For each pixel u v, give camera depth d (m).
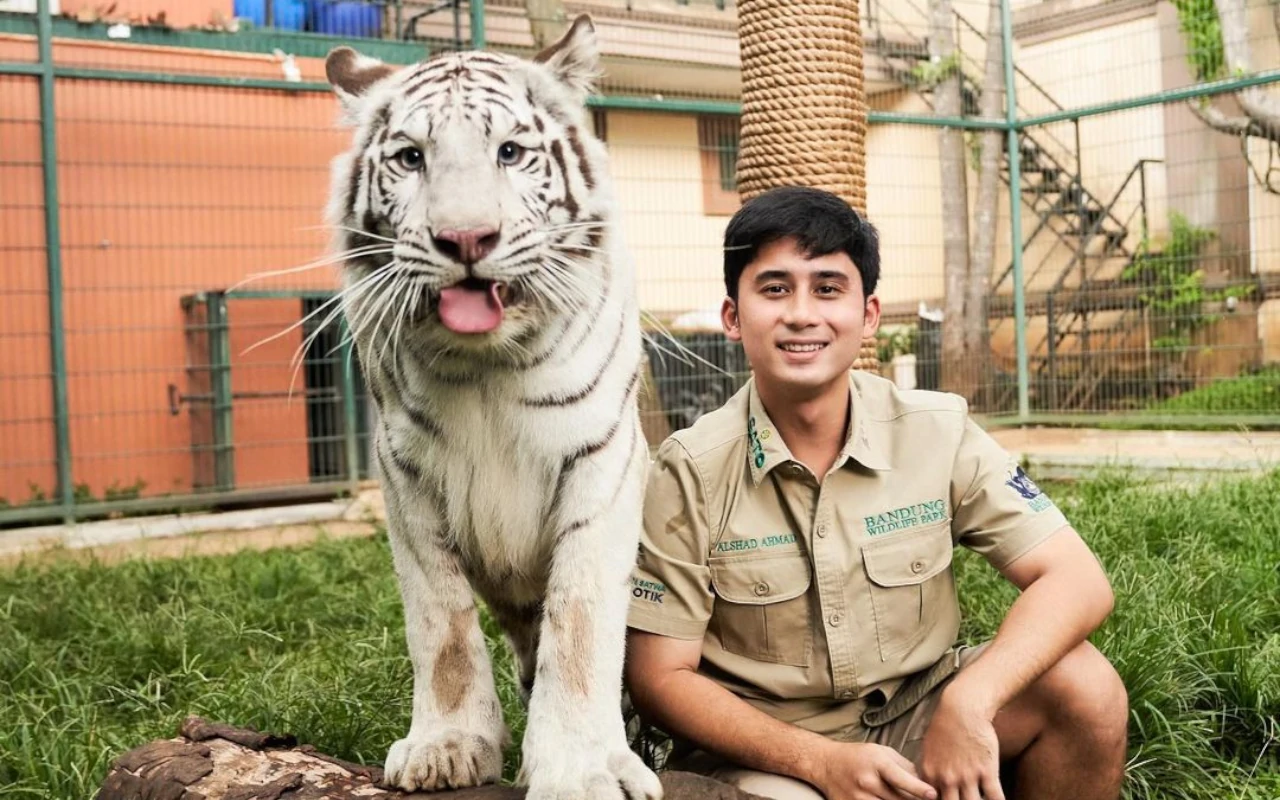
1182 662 3.58
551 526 2.56
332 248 2.62
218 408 8.35
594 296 2.49
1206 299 10.93
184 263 8.50
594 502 2.46
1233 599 4.25
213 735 2.59
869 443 2.64
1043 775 2.58
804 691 2.66
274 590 5.64
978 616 4.16
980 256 12.00
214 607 5.30
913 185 12.53
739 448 2.67
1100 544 4.94
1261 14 11.13
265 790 2.34
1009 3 10.77
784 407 2.61
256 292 8.32
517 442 2.49
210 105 8.52
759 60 5.19
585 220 2.51
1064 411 10.74
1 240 8.00
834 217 2.51
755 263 2.53
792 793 2.41
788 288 2.50
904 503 2.64
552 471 2.49
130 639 4.67
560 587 2.46
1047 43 12.48
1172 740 3.21
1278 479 6.41
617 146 10.12
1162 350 10.43
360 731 3.40
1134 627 3.67
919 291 12.55
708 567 2.65
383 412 2.60
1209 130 11.48
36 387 8.12
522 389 2.43
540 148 2.43
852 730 2.72
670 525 2.65
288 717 3.54
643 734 3.05
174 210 8.45
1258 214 11.28
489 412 2.48
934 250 12.54
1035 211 12.23
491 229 2.24
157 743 2.57
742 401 2.74
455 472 2.54
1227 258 11.36
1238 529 5.38
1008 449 9.55
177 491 8.52
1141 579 4.25
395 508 2.60
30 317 8.09
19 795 3.21
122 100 8.27
